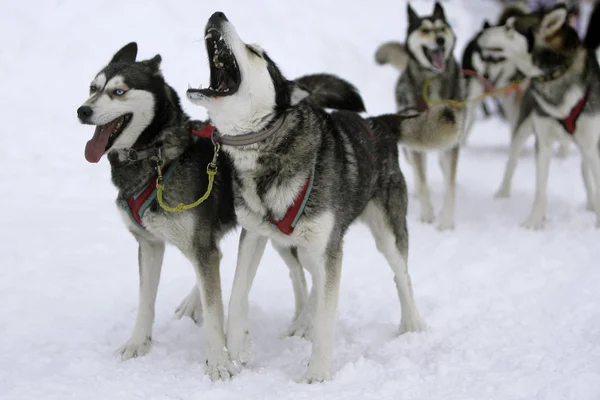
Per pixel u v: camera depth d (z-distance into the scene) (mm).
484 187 8641
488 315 4746
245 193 3715
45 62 9172
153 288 4191
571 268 5598
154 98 3959
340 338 4422
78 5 10086
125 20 10000
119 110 3846
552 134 6895
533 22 6797
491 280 5492
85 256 5781
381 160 4387
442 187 8594
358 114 4562
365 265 5918
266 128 3602
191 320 4559
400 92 7926
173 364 3918
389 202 4430
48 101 8625
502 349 4070
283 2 11914
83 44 9516
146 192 3900
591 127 6668
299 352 4129
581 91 6594
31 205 6723
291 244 3908
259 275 5637
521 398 3443
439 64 7512
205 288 3941
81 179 7410
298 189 3633
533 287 5281
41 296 4930
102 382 3574
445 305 4934
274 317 4805
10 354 3975
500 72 9469
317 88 4508
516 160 8016
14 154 7637
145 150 3918
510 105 9641
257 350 4199
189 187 3984
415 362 3961
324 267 3777
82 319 4594
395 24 13164
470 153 10555
